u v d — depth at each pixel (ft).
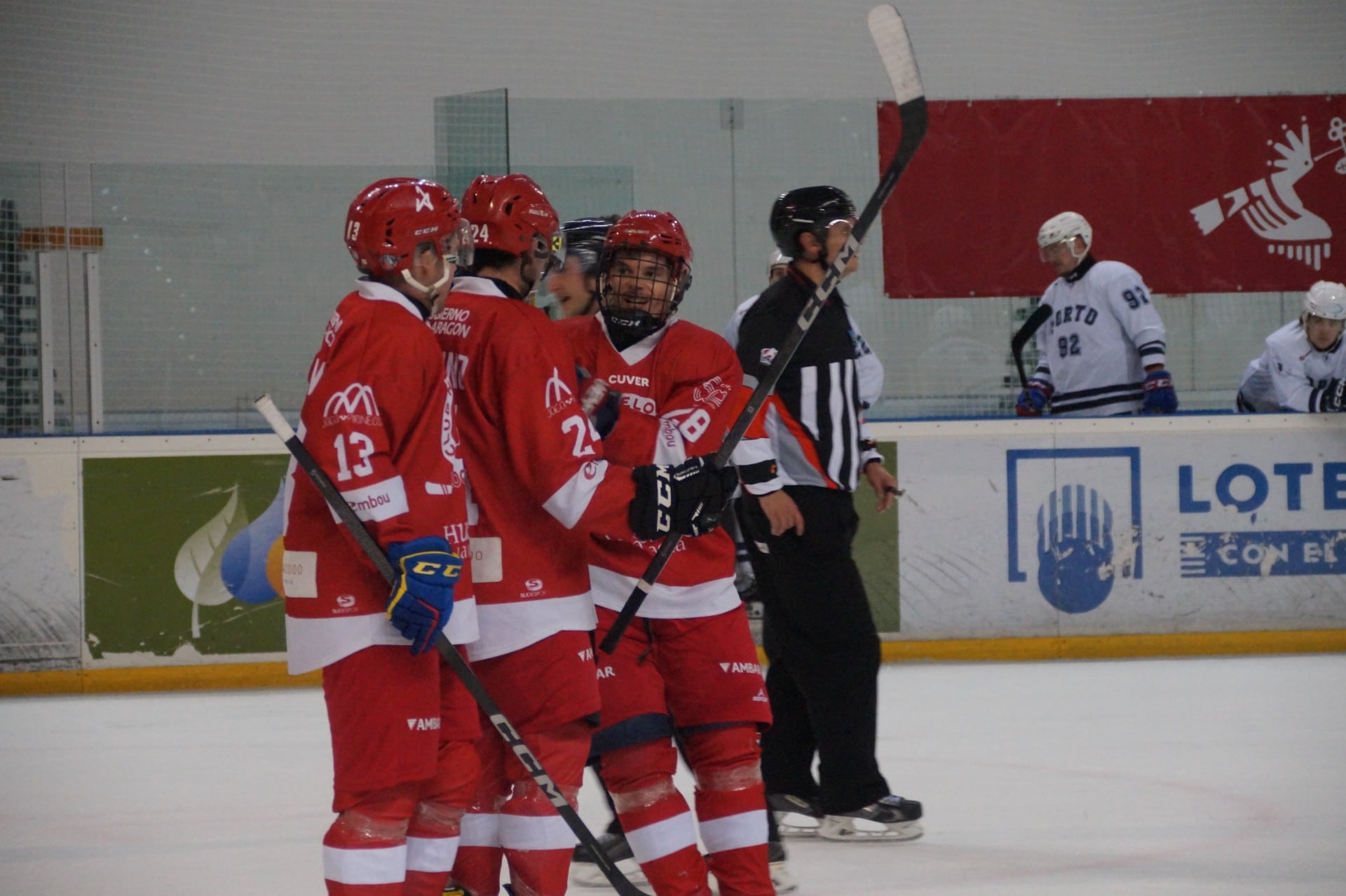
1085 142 94.22
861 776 44.75
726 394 34.32
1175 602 84.89
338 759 28.04
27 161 104.37
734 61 112.06
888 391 90.79
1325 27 112.16
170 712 72.74
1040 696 71.97
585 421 29.86
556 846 30.81
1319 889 38.99
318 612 27.96
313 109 107.24
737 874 32.63
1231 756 57.41
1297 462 85.05
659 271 33.42
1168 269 95.71
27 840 47.03
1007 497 83.97
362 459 26.94
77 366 84.02
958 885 40.19
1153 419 84.28
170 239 85.10
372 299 28.07
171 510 79.77
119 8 104.83
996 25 111.96
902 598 83.66
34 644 78.84
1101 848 43.93
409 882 29.71
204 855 44.80
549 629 30.40
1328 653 84.94
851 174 91.40
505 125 87.56
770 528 44.27
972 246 92.27
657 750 32.07
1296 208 95.96
